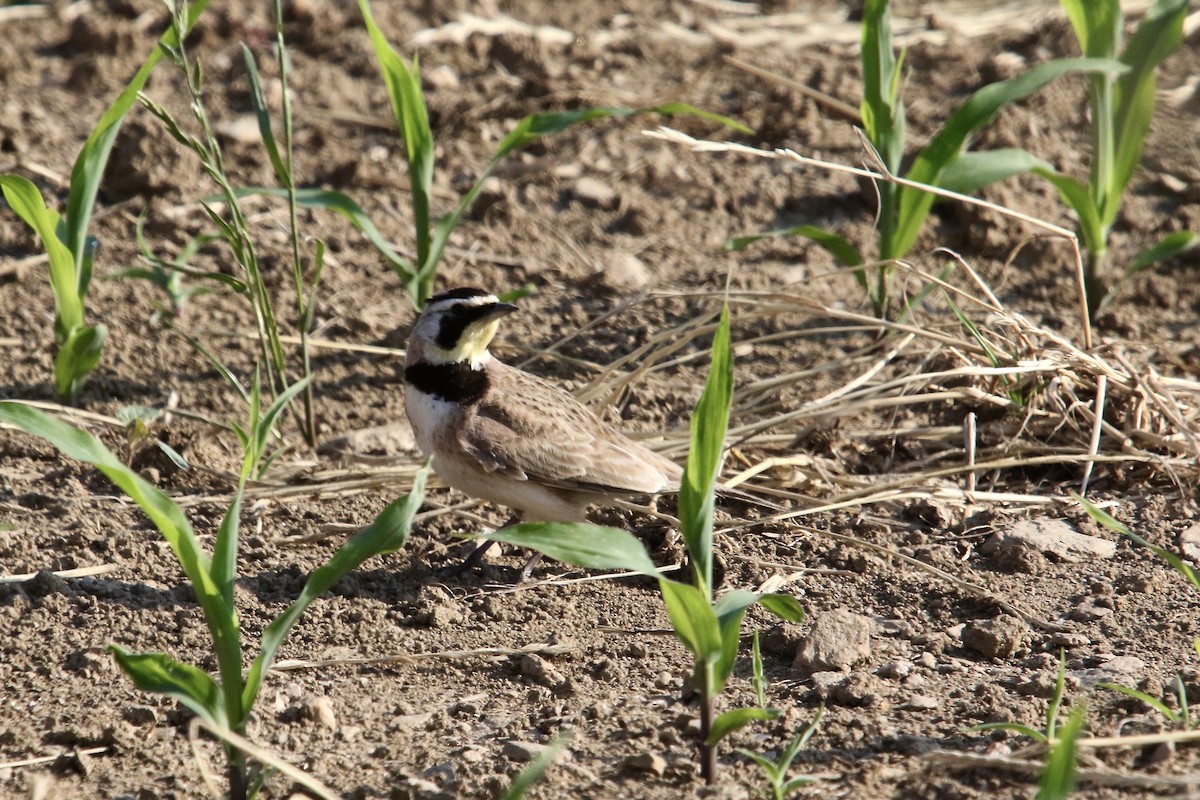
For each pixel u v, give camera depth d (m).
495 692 9.12
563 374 14.19
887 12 13.52
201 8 12.13
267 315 12.82
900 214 13.77
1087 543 10.90
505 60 20.11
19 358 14.18
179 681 7.14
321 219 16.75
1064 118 18.31
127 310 15.16
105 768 8.18
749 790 7.70
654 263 16.00
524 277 15.77
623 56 20.38
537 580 10.72
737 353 14.48
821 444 12.48
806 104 18.47
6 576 10.42
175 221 16.34
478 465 10.72
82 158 12.89
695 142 10.74
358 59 20.06
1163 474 11.80
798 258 15.89
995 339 13.34
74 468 12.41
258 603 10.17
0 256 15.95
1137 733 8.06
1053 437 12.26
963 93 19.00
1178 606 9.94
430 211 16.92
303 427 13.16
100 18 20.69
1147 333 14.40
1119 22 13.88
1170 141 17.80
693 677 8.73
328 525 11.32
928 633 9.75
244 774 7.47
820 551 10.98
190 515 11.55
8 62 19.77
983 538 11.11
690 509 7.41
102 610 9.98
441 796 7.69
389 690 9.15
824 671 9.19
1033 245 15.73
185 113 18.44
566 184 17.39
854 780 7.75
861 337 14.58
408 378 11.05
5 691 9.04
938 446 12.54
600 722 8.61
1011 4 22.25
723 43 20.62
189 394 13.79
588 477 10.80
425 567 10.88
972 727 8.11
